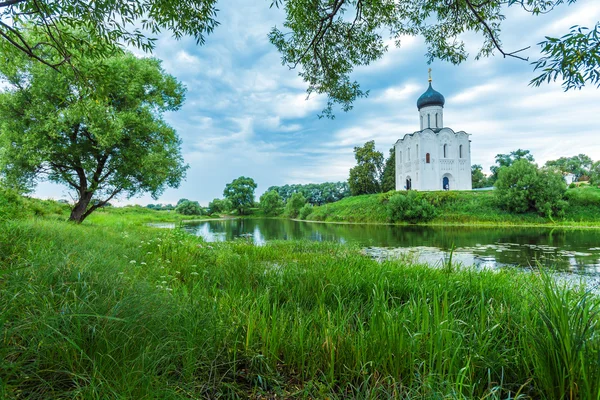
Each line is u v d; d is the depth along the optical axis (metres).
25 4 3.53
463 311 2.88
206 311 2.42
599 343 1.58
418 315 2.26
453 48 5.79
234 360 1.87
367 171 54.62
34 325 1.50
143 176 15.12
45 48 11.33
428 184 46.44
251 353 2.04
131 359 1.54
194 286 3.27
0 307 1.58
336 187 88.06
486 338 2.02
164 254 6.19
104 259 3.66
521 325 2.09
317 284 3.66
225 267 5.05
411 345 1.94
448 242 15.11
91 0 3.61
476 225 29.84
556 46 2.55
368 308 2.99
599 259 9.55
